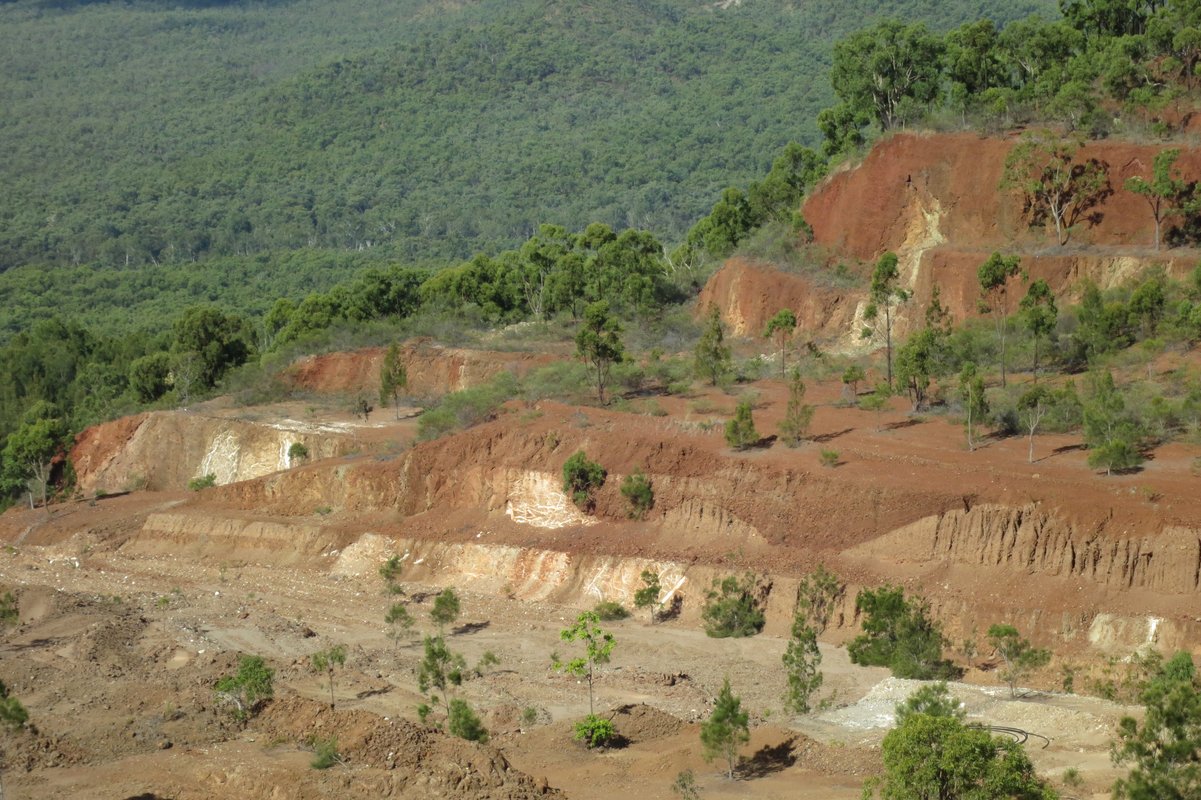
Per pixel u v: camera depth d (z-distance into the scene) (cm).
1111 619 6206
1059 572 6488
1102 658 6081
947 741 4500
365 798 5222
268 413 10694
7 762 5588
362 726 5712
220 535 8981
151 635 7119
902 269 10206
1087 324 8750
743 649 6700
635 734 5822
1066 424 7806
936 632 6347
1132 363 8444
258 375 11431
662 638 6919
